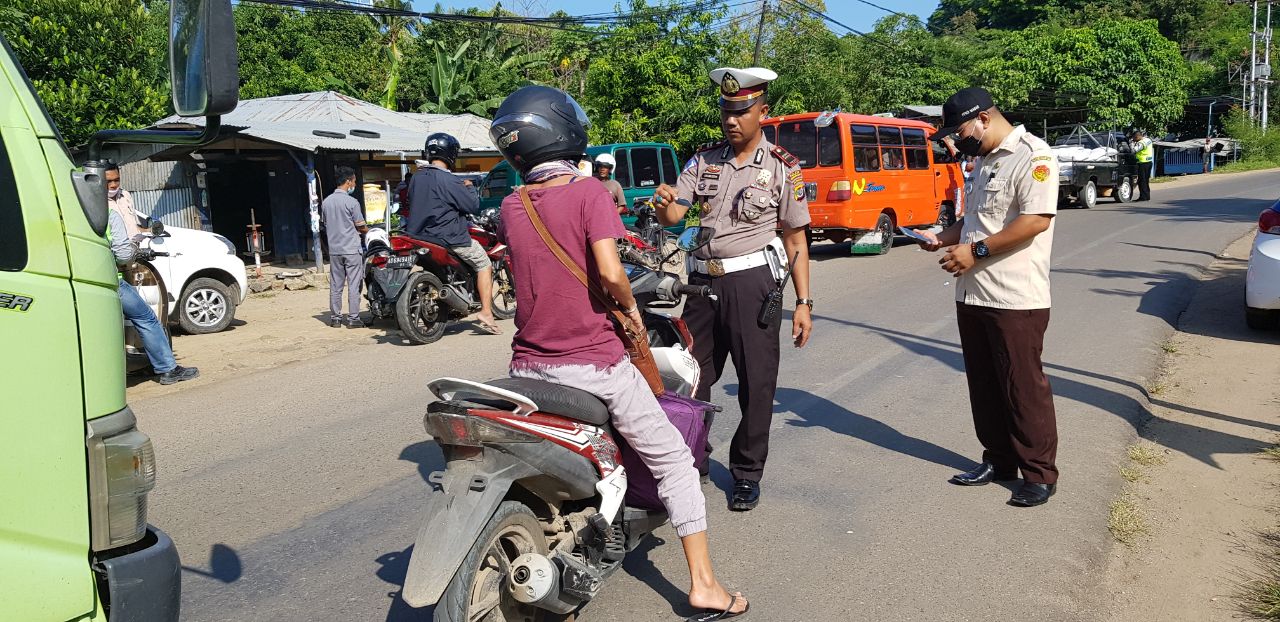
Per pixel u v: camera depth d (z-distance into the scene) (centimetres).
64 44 1555
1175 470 480
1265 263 785
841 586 361
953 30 6469
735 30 3069
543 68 3188
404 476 494
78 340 208
